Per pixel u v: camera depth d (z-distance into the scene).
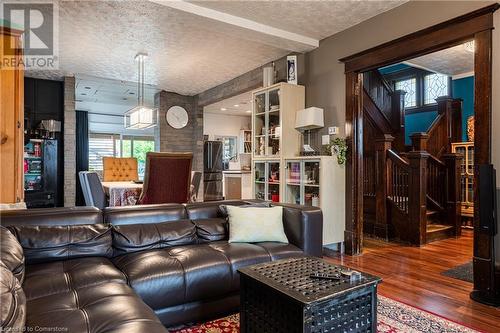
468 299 2.44
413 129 6.46
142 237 2.23
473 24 2.64
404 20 3.17
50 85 6.11
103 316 1.23
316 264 1.77
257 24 3.60
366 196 4.90
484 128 2.54
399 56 3.21
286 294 1.34
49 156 5.59
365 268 3.20
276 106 4.33
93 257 2.02
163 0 3.10
